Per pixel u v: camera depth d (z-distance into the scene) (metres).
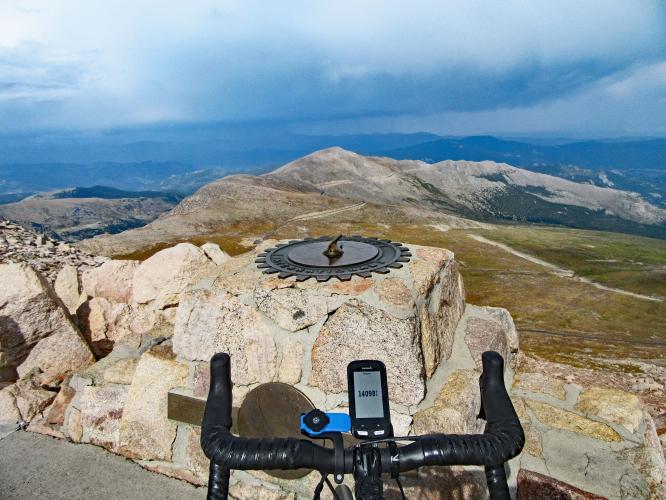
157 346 4.27
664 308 66.44
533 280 82.69
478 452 1.26
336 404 3.37
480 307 5.20
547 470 3.40
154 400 3.96
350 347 3.35
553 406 4.06
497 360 1.56
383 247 4.59
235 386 3.72
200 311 3.87
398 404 3.31
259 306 3.62
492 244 115.12
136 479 3.79
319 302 3.45
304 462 1.31
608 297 71.94
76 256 17.36
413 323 3.28
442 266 4.12
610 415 3.87
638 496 3.19
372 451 1.31
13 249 16.45
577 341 51.72
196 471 3.77
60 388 4.86
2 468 3.90
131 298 6.03
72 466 3.93
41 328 5.21
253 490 3.59
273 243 5.00
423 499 3.21
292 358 3.52
